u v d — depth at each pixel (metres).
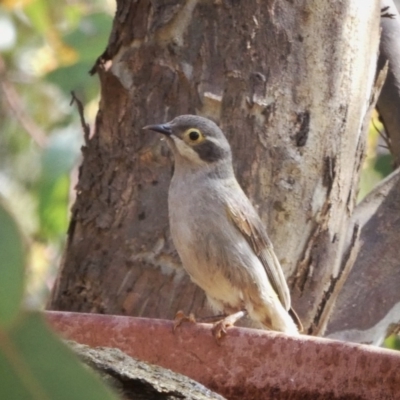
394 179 12.40
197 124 10.01
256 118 10.31
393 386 7.02
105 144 11.00
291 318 10.24
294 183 10.35
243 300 10.01
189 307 10.38
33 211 16.22
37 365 3.02
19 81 17.80
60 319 7.48
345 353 7.13
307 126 10.38
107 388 3.09
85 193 11.08
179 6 10.53
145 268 10.51
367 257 11.78
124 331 7.47
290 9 10.44
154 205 10.60
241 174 10.28
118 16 10.97
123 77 10.82
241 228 9.88
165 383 6.28
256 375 7.32
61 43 16.56
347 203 10.86
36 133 16.58
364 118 11.03
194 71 10.48
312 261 10.49
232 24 10.41
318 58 10.47
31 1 16.52
